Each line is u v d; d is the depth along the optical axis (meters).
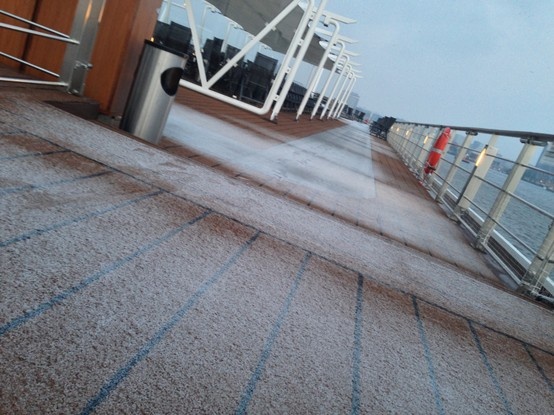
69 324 0.68
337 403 0.74
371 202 3.05
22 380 0.54
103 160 1.52
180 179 1.66
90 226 1.03
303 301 1.07
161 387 0.62
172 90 2.20
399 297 1.34
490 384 1.02
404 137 10.48
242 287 1.02
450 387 0.94
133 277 0.88
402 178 5.79
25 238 0.87
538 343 1.39
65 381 0.57
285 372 0.77
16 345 0.59
